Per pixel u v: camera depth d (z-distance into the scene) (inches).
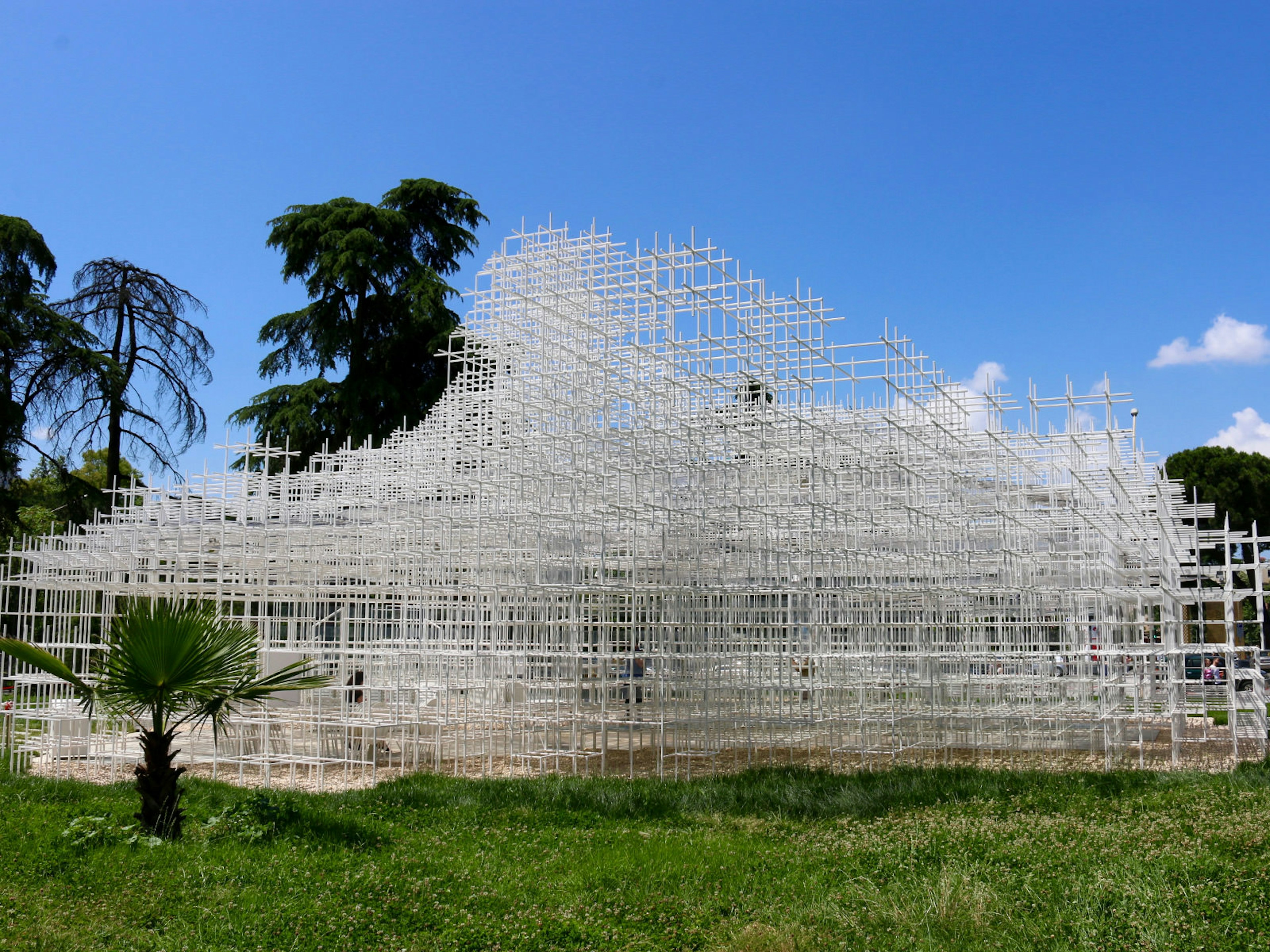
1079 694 732.7
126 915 317.4
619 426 652.1
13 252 1353.3
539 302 628.4
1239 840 367.2
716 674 646.5
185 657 387.2
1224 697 877.2
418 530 658.2
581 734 657.0
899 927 297.6
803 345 669.3
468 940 293.0
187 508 688.4
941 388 744.3
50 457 1366.9
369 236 1425.9
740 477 649.0
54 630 667.4
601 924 306.8
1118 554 751.1
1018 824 414.6
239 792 517.0
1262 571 768.9
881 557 658.8
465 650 693.3
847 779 540.1
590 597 625.6
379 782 564.7
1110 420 681.0
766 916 312.5
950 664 751.1
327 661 666.8
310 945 291.9
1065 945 280.1
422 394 1449.3
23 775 576.1
